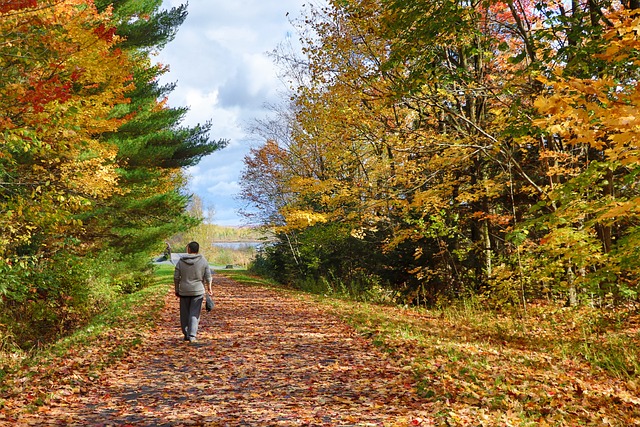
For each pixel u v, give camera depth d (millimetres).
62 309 16672
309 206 26844
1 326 14062
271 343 11094
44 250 17781
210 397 6957
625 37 5992
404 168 17922
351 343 10875
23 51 9812
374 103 16172
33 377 7773
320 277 28594
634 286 11391
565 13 13234
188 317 11258
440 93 14422
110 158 16859
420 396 6688
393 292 21812
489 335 12922
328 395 6953
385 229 21797
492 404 6195
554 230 10344
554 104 5324
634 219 9969
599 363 9602
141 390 7371
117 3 20562
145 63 24859
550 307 15219
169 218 25188
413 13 11672
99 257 19938
